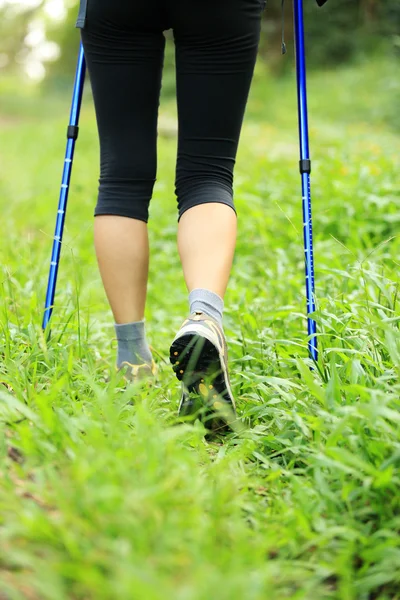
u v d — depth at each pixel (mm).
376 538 1717
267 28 20484
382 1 19578
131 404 2467
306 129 2871
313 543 1654
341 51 19750
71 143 2951
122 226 2572
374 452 1868
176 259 5691
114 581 1368
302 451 2121
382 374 2291
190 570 1411
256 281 4469
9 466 1852
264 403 2414
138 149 2566
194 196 2438
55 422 1865
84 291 4484
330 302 2717
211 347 2146
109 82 2514
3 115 22906
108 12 2436
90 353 2889
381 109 13875
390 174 6324
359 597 1591
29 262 4539
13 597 1374
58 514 1649
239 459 2080
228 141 2480
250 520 1816
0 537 1521
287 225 5492
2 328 2742
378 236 5145
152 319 4262
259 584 1355
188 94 2443
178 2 2354
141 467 1729
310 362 2473
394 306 2619
